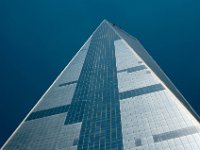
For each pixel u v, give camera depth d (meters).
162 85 60.19
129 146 42.53
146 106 53.25
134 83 66.38
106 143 45.78
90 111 59.69
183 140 39.44
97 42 117.06
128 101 58.16
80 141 48.81
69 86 77.94
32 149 50.53
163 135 42.25
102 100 63.12
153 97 55.88
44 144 50.97
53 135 53.44
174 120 45.50
